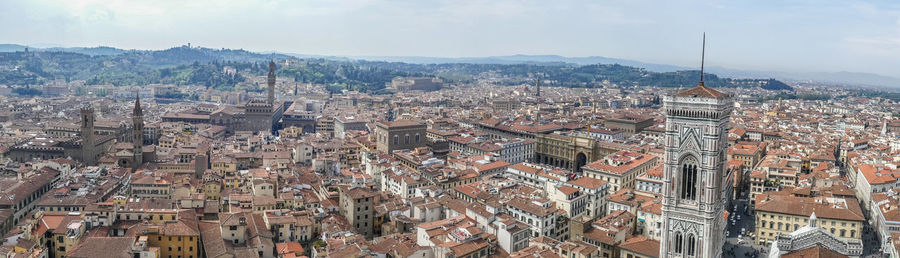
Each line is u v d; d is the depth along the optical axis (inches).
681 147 5649.6
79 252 7854.3
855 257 6766.7
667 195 5812.0
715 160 5506.9
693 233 5723.4
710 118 5428.2
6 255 7568.9
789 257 6683.1
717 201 5807.1
